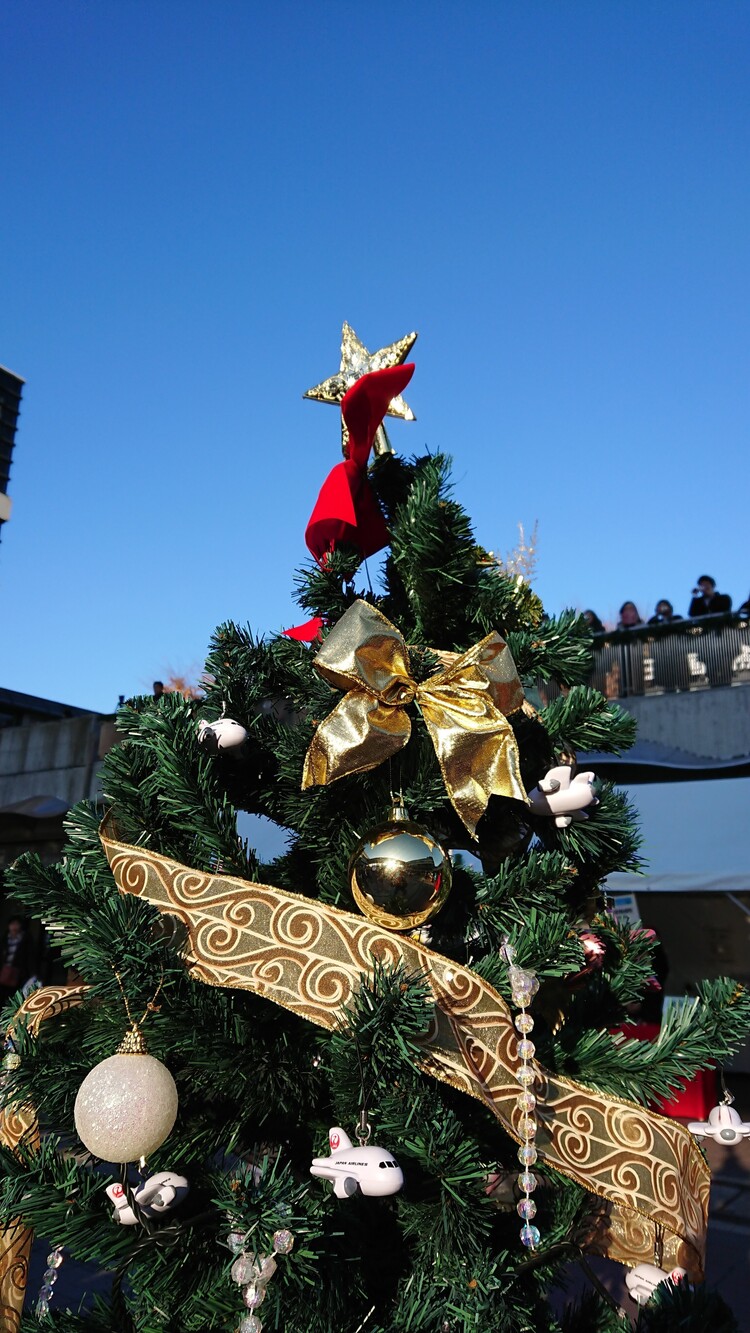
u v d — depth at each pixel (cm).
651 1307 126
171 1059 135
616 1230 154
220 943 125
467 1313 112
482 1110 147
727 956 1056
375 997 111
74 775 1345
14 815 1273
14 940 973
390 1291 129
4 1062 135
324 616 166
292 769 151
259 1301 100
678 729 1034
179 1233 125
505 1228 143
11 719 1672
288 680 163
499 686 134
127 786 149
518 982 119
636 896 1083
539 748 156
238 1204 101
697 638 1062
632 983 178
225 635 163
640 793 887
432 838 132
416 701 135
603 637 1109
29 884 133
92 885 138
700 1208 135
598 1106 129
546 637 162
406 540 157
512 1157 145
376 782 148
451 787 132
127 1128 105
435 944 153
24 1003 142
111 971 110
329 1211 126
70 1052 141
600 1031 155
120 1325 138
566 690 189
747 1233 470
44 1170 124
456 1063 118
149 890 130
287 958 123
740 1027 148
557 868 146
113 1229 120
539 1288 148
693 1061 145
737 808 847
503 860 158
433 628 163
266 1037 137
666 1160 126
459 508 151
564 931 138
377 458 173
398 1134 118
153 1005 121
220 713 162
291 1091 134
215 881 129
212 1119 142
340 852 144
